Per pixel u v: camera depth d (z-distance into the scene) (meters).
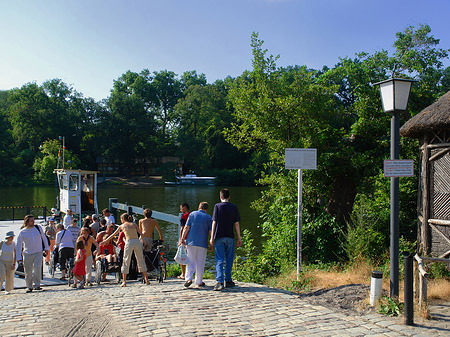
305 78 14.35
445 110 9.16
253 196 52.16
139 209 19.81
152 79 105.50
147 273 10.45
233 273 12.57
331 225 12.33
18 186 72.06
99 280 10.55
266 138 14.51
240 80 14.68
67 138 83.50
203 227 8.40
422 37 14.12
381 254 11.05
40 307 7.11
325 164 12.59
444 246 9.23
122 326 5.65
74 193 21.16
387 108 6.58
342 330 5.41
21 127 81.31
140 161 88.56
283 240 12.89
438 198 9.48
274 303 6.83
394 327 5.50
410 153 13.57
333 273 9.93
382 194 14.41
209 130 86.38
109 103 85.38
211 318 5.97
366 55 14.41
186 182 79.56
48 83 87.94
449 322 5.72
